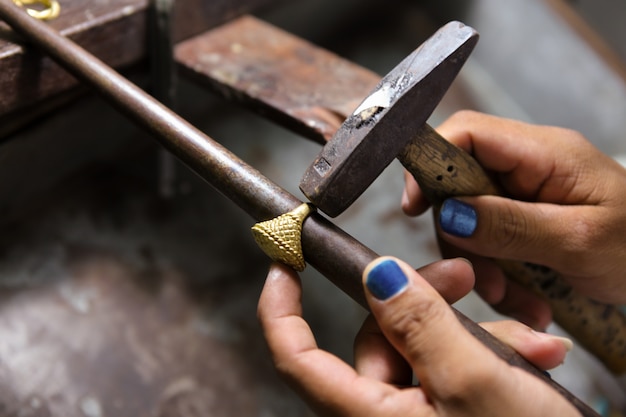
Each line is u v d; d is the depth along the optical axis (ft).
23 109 1.28
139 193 1.70
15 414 1.37
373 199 1.87
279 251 1.01
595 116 2.25
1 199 1.47
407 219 1.85
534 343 1.04
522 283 1.44
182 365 1.50
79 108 1.44
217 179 1.04
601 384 1.71
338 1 2.14
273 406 1.49
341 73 1.49
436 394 0.96
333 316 1.65
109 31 1.32
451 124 1.30
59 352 1.46
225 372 1.51
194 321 1.56
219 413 1.47
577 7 2.47
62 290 1.53
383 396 0.99
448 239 1.30
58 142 1.47
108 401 1.43
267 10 1.78
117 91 1.09
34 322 1.48
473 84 2.40
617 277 1.32
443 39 1.00
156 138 1.08
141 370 1.48
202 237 1.68
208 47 1.51
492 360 0.96
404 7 2.47
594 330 1.47
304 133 1.37
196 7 1.49
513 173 1.31
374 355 1.10
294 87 1.44
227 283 1.63
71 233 1.60
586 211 1.25
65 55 1.13
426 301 0.95
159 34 1.38
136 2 1.36
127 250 1.62
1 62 1.19
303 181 1.02
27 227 1.57
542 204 1.24
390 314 0.96
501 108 2.39
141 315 1.54
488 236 1.23
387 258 0.97
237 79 1.44
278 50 1.53
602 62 2.26
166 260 1.63
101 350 1.48
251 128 1.94
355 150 0.99
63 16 1.29
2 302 1.48
